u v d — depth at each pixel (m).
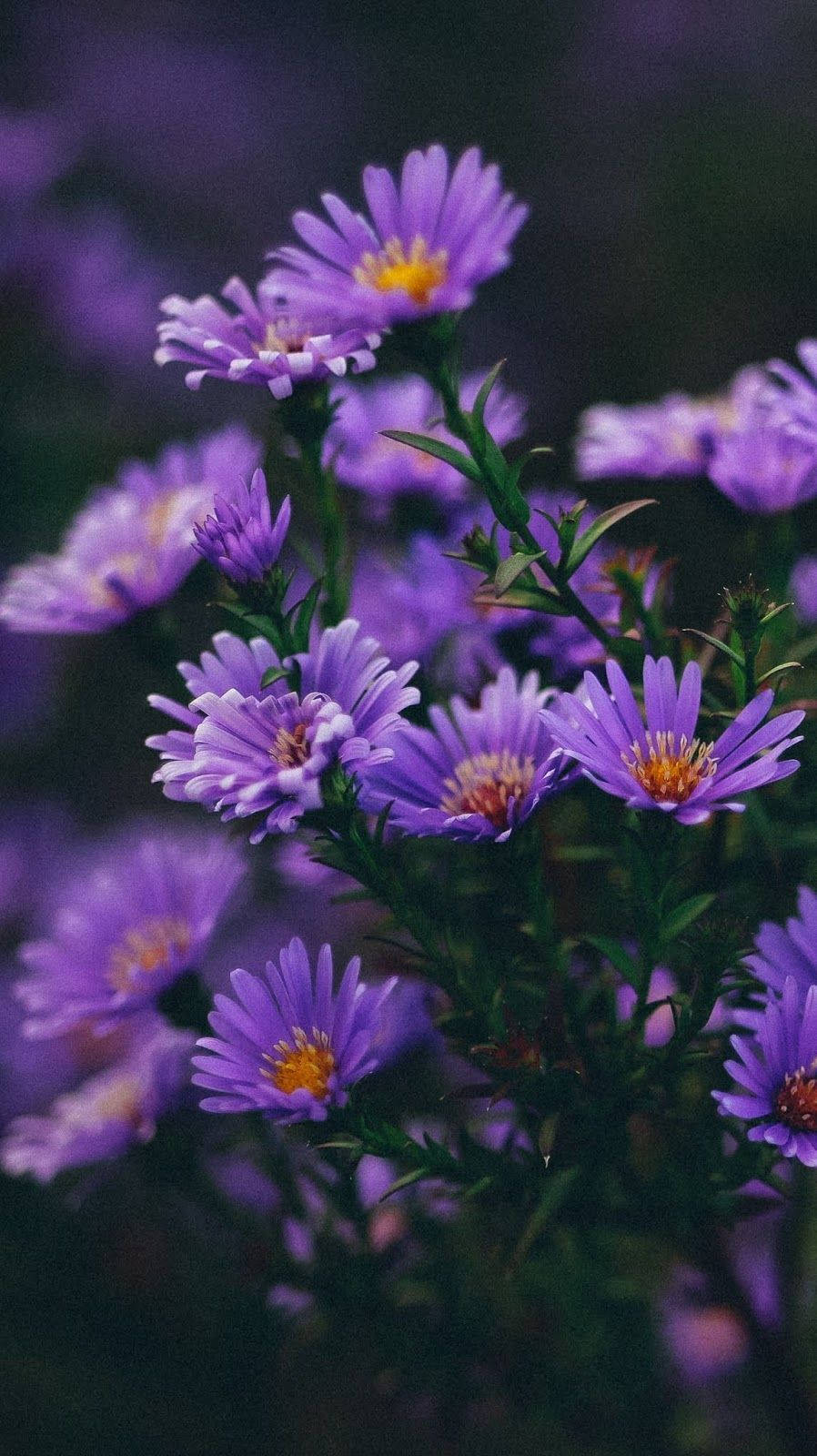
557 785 0.36
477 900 0.40
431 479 0.45
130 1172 0.57
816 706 0.40
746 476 0.42
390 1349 0.44
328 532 0.40
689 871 0.40
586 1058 0.37
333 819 0.36
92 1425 0.61
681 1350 0.53
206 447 0.46
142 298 0.77
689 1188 0.38
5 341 0.74
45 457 0.73
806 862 0.40
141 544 0.44
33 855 0.72
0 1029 0.65
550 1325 0.47
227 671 0.36
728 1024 0.38
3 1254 0.59
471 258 0.38
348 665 0.36
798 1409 0.47
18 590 0.43
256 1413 0.62
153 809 0.78
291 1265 0.43
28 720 0.76
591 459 0.45
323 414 0.39
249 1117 0.42
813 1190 0.45
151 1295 0.60
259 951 0.64
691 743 0.36
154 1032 0.49
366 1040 0.36
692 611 0.42
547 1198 0.38
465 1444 0.60
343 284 0.38
